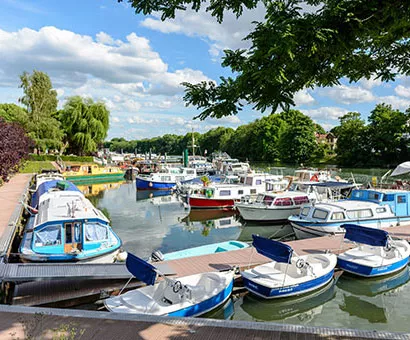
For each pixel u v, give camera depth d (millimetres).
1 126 29062
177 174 39688
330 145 97812
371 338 5195
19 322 5898
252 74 3229
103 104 59250
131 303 7965
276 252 10023
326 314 9883
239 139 102500
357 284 11727
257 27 3125
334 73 3990
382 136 63906
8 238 13164
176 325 5793
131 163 73625
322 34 3006
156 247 17219
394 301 10594
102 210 27141
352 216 16734
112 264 10359
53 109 60906
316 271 10742
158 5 3613
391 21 3223
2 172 27344
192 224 22391
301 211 18109
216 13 3588
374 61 4102
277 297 10023
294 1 3352
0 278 8805
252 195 26547
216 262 12148
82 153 62062
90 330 5613
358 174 49562
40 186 25500
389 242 12445
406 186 25609
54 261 11195
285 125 85562
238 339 5293
